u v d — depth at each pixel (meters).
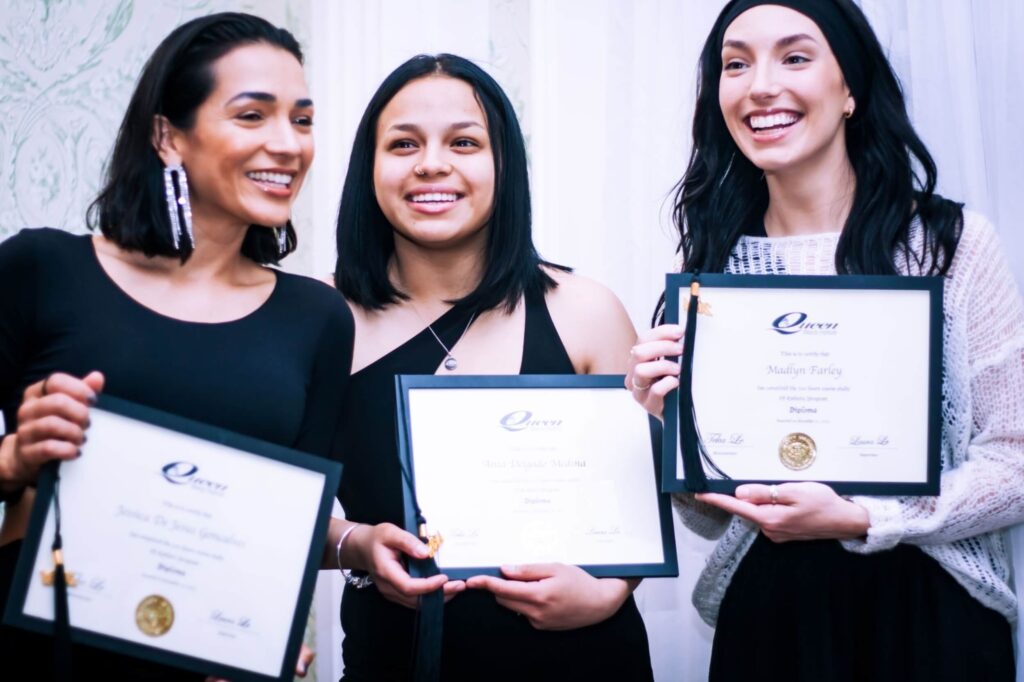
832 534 1.52
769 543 1.62
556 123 2.39
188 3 2.48
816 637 1.56
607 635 1.67
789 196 1.68
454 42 2.43
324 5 2.46
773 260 1.67
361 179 1.74
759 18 1.61
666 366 1.54
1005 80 1.98
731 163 1.75
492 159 1.70
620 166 2.34
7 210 2.46
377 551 1.55
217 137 1.39
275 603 1.33
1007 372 1.52
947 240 1.55
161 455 1.30
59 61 2.46
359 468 1.69
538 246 2.37
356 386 1.72
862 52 1.62
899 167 1.62
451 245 1.72
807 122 1.60
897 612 1.54
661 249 2.33
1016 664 1.65
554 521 1.60
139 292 1.41
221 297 1.46
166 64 1.39
